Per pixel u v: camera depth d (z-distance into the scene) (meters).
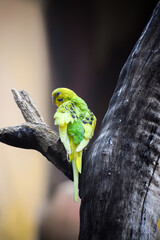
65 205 10.70
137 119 5.05
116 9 22.36
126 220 4.69
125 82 5.37
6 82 19.67
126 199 4.77
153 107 5.04
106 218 4.73
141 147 4.95
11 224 18.88
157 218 4.79
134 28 22.61
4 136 6.08
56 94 7.24
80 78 22.52
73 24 21.91
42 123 6.45
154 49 5.24
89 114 6.36
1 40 19.52
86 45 22.45
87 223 4.84
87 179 5.10
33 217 19.34
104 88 23.03
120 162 4.94
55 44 21.59
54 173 20.83
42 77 21.03
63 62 21.88
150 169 4.89
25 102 6.75
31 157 20.06
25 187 19.69
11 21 19.81
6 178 19.23
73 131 5.90
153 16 5.46
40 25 20.77
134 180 4.84
